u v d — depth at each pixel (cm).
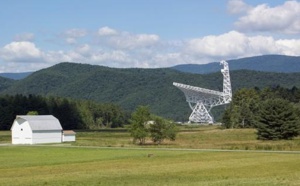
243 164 6919
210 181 5094
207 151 9469
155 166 6800
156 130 12756
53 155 9038
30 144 13550
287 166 6600
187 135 16150
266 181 5025
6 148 11244
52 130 14538
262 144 10994
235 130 17975
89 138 15675
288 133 13512
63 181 5184
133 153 9219
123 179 5331
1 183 5050
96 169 6500
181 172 6025
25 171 6344
